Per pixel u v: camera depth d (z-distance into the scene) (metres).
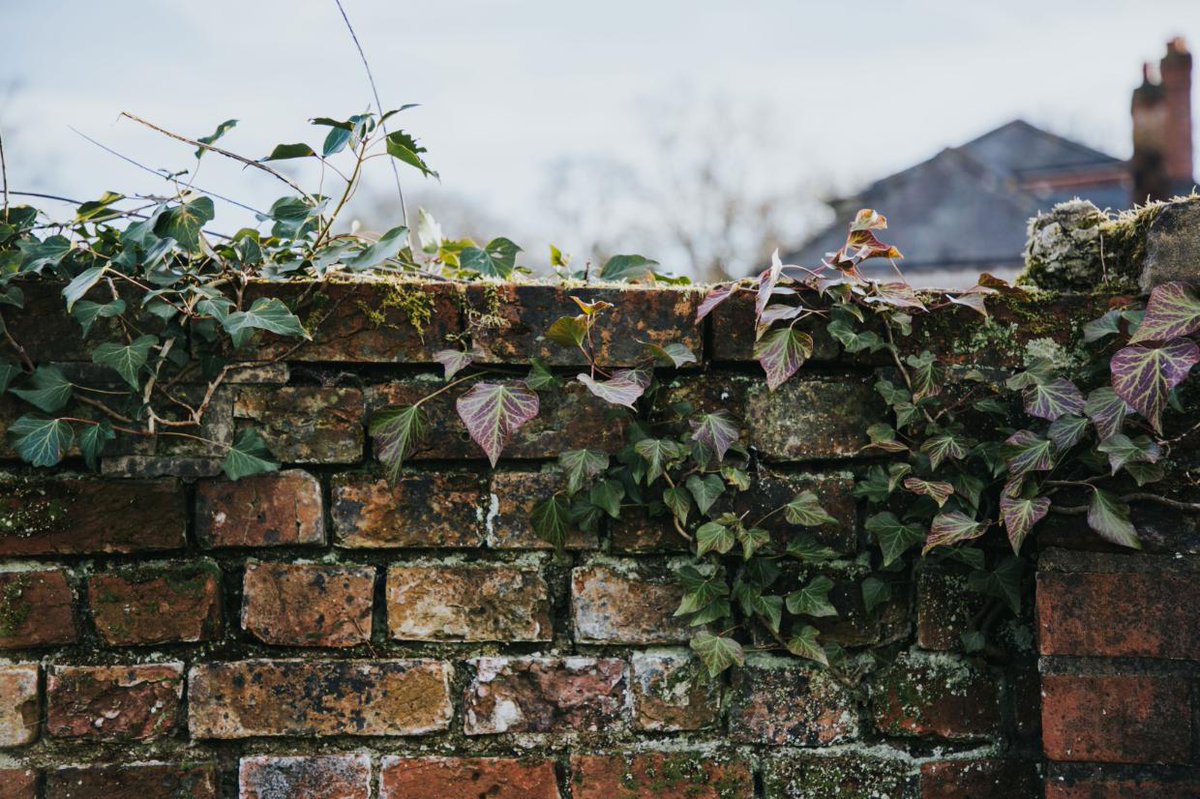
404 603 1.15
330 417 1.15
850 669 1.18
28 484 1.11
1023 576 1.18
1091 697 1.11
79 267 1.14
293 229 1.23
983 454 1.16
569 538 1.16
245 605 1.14
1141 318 1.13
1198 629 1.10
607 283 1.22
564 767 1.15
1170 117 9.05
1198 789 1.09
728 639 1.16
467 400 1.10
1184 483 1.13
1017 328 1.19
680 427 1.17
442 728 1.14
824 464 1.20
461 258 1.38
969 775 1.17
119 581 1.13
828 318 1.19
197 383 1.14
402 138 1.22
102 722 1.11
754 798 1.16
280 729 1.13
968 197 10.25
